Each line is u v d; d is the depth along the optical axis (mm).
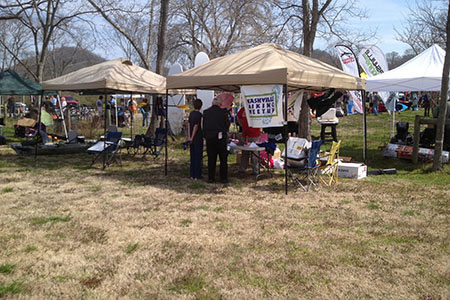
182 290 3578
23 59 38938
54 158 11211
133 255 4332
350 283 3730
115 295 3480
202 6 26516
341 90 10086
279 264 4129
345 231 5164
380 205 6414
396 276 3877
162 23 15102
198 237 4891
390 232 5121
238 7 24891
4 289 3502
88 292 3521
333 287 3646
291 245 4652
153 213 5902
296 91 10227
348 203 6551
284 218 5703
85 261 4172
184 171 9383
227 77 7465
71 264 4090
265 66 7371
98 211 5973
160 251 4449
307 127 12328
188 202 6574
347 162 9477
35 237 4832
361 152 12180
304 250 4508
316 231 5156
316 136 16625
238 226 5332
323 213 5961
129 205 6348
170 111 16797
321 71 7934
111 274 3881
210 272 3936
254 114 7469
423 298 3463
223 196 6996
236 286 3660
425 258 4301
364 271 3980
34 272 3895
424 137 10875
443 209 6160
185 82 8078
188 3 25688
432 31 23281
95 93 13461
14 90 11844
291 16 13305
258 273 3926
